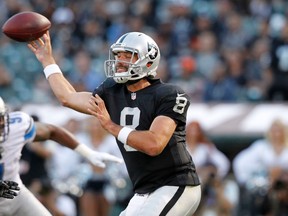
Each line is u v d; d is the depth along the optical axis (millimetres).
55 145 31438
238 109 37219
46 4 49719
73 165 31281
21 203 20062
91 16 48594
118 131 17953
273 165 30234
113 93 18984
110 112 18984
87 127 30750
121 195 30562
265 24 45938
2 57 44812
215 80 41031
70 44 47156
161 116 18250
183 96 18531
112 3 49312
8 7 49312
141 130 18531
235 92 40938
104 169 30516
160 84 18828
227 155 36250
